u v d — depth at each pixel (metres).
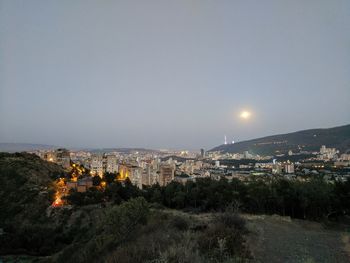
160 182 115.88
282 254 14.70
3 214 66.00
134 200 24.23
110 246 19.23
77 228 55.00
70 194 72.38
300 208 36.22
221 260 11.80
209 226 18.00
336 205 36.06
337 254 15.37
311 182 38.31
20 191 77.75
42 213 64.94
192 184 49.50
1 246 52.00
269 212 37.66
